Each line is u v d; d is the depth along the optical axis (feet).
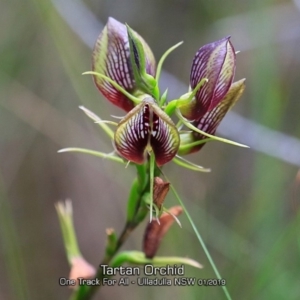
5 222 0.94
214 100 0.73
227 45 0.72
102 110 1.09
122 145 0.72
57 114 1.26
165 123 0.71
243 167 1.26
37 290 1.30
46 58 1.27
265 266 0.95
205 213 1.08
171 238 1.02
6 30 1.22
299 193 0.90
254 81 1.06
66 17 1.12
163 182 0.72
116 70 0.75
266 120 1.05
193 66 0.73
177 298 1.14
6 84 1.20
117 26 0.75
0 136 1.29
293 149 1.03
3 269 1.24
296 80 1.26
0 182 1.01
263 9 1.05
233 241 1.03
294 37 1.21
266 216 1.03
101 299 1.28
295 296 0.97
